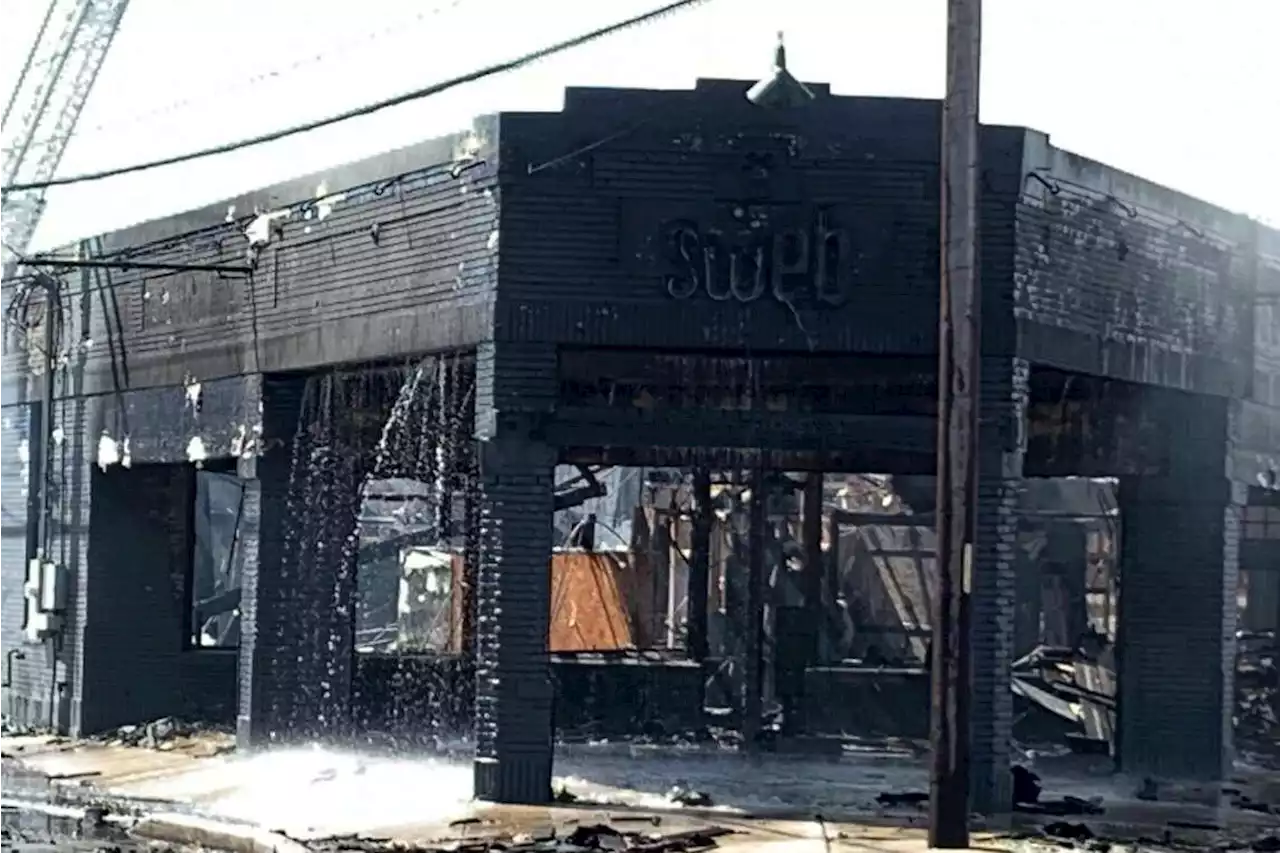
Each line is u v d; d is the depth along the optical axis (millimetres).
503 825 20609
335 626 27906
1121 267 24734
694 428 22328
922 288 22125
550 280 22141
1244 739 33781
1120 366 24641
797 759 27734
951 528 18234
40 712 33125
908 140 22188
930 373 22438
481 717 22250
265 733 27219
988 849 18422
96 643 32094
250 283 27438
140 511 32531
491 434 22188
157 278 30094
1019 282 22547
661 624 36250
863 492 40156
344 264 25328
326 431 27578
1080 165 23766
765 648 30062
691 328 22016
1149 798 24516
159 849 20641
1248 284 27250
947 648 18297
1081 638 34062
